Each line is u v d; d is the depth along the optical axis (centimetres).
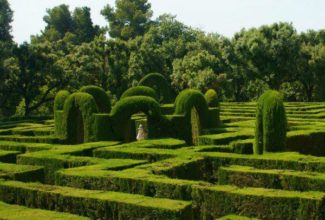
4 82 4850
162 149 1947
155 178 1366
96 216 1162
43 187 1305
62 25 9069
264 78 6475
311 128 2439
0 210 1056
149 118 2623
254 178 1477
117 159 1770
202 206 1269
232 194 1222
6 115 5597
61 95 2792
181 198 1297
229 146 2041
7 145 2338
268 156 1706
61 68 5194
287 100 6950
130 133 2808
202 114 2778
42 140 2561
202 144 2322
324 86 6388
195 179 1678
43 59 5194
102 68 5800
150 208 1073
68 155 1883
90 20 9069
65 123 2577
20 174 1558
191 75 5866
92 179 1421
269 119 1886
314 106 4228
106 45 5962
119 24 9394
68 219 982
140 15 9294
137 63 5894
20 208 1077
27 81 5147
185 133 2683
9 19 5328
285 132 1903
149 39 6400
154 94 3016
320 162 1579
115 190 1388
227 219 1002
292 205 1155
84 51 5706
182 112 2702
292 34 6381
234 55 6450
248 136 2350
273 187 1441
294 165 1619
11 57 4831
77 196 1192
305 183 1384
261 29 6431
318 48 6309
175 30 8069
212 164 1755
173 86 6141
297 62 6322
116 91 5962
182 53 6888
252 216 1198
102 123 2491
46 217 993
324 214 1143
